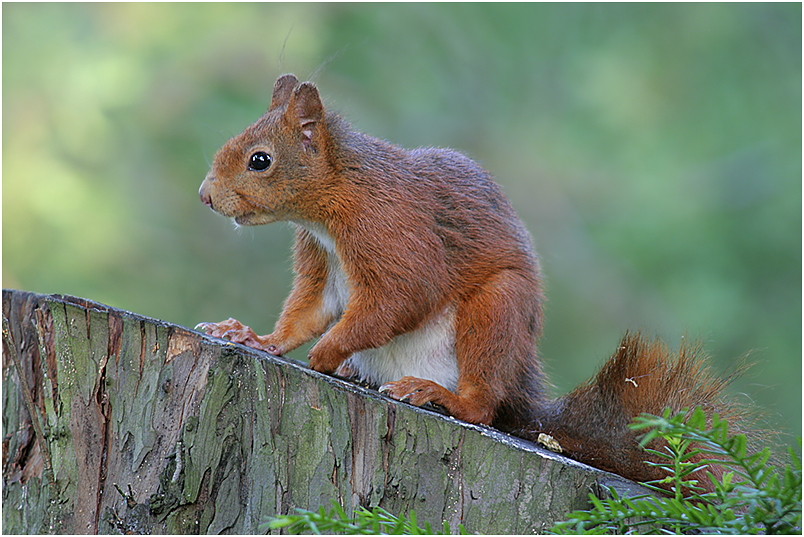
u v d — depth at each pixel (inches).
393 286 367.9
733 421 326.6
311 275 400.2
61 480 307.1
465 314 374.3
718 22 880.9
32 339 313.4
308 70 815.7
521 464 302.8
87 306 312.8
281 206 376.5
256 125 381.1
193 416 306.0
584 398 354.3
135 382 309.3
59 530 306.0
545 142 876.0
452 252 378.3
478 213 385.4
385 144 391.5
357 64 856.3
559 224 837.2
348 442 306.3
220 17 815.1
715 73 874.8
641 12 892.0
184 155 794.2
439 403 353.4
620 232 816.3
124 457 306.8
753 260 792.9
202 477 304.8
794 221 793.6
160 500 303.6
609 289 797.2
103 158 775.7
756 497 236.4
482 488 303.4
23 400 313.1
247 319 766.5
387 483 304.8
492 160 861.2
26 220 727.1
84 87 774.5
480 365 367.6
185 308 759.1
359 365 404.2
